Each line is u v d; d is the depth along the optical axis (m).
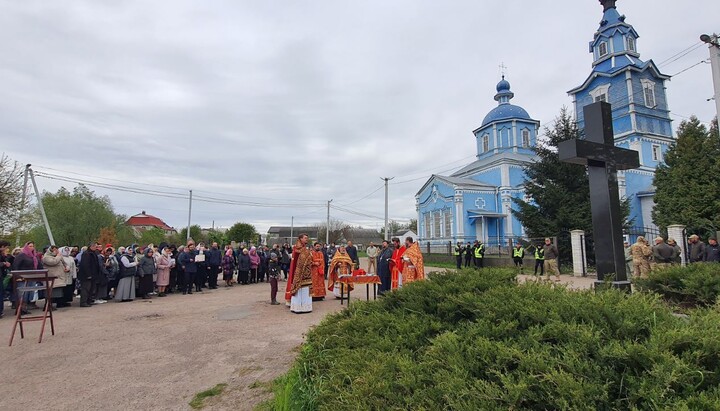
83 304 11.73
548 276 3.94
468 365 2.49
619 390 2.06
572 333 2.47
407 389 2.50
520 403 2.09
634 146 30.39
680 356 2.15
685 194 20.11
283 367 5.54
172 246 15.95
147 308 11.15
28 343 7.20
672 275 6.59
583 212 19.77
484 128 41.41
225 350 6.53
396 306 4.27
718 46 13.57
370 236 90.69
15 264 10.73
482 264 23.53
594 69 33.06
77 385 5.11
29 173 22.77
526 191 22.19
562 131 21.42
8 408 4.47
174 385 5.05
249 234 53.66
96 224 35.53
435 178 36.84
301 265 9.99
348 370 2.99
